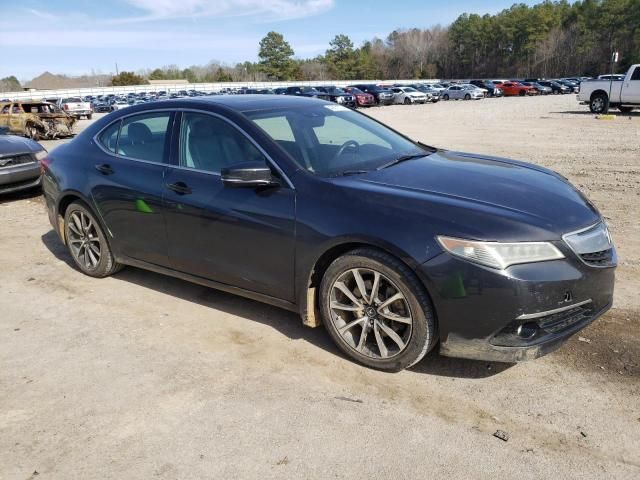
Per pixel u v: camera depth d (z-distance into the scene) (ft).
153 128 13.92
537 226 9.37
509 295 9.05
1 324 13.32
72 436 9.04
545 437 8.66
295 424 9.14
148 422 9.32
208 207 12.24
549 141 46.16
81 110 115.85
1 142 26.50
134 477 8.06
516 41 364.17
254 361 11.23
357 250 10.30
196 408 9.66
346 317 11.03
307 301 11.27
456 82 262.47
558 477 7.82
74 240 16.34
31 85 514.68
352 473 7.99
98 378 10.75
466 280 9.20
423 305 9.73
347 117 14.42
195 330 12.69
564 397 9.66
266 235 11.39
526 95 163.94
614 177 28.91
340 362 11.08
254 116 12.44
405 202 10.02
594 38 314.76
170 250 13.46
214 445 8.69
